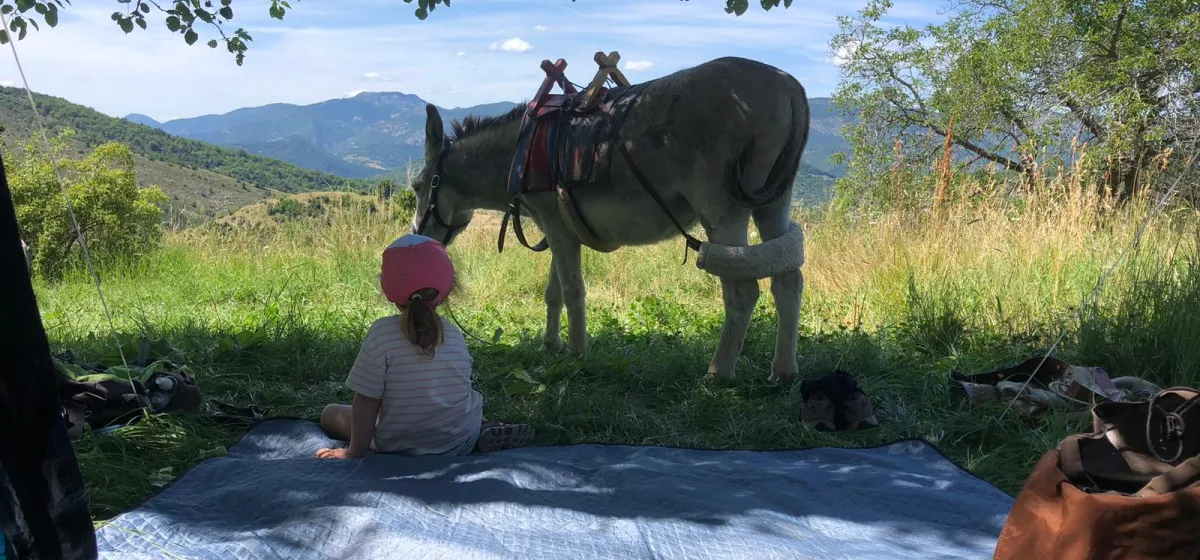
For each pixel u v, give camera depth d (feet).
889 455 13.39
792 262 16.57
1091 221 27.50
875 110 66.23
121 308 27.22
